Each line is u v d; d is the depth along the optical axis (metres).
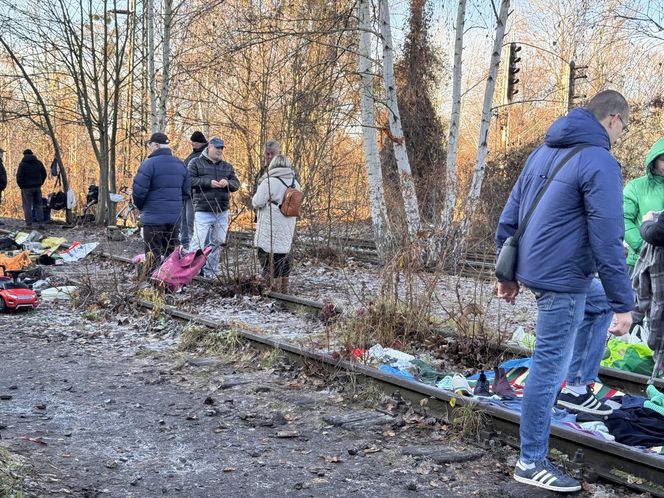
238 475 4.52
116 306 9.80
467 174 14.73
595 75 29.75
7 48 22.70
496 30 14.60
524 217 4.33
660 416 5.07
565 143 4.21
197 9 18.05
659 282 6.15
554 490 4.27
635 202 7.25
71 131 49.94
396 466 4.74
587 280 4.20
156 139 11.59
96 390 6.33
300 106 15.33
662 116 22.73
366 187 17.20
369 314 8.27
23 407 5.79
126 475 4.45
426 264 10.89
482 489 4.38
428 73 25.33
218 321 8.46
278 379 6.72
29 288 10.02
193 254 10.91
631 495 4.25
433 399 5.67
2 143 51.38
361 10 14.59
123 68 26.55
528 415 4.34
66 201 23.52
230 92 19.28
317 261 14.98
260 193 10.95
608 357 6.95
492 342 7.57
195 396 6.21
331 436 5.29
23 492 3.93
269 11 15.57
